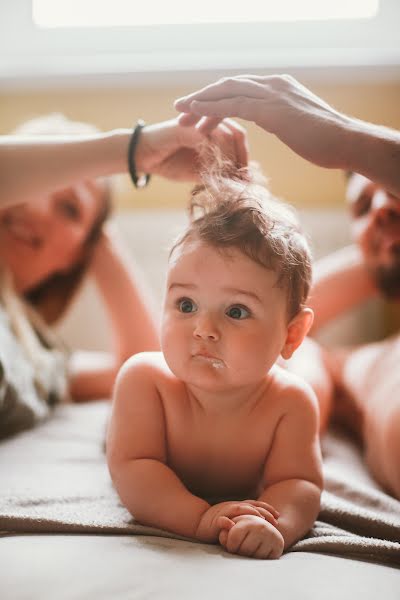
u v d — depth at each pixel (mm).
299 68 1720
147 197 1844
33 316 1304
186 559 605
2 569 579
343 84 1723
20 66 1797
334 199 1782
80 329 1749
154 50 1796
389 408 956
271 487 725
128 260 1448
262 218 727
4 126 1846
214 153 842
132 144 887
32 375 1143
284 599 538
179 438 750
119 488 716
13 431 1090
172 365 704
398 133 724
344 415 1310
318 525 750
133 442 732
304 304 767
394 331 1761
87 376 1415
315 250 1718
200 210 763
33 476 875
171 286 716
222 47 1778
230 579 566
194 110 783
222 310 692
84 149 902
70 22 1819
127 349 1375
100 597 533
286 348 759
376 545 670
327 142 718
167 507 684
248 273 691
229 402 739
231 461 758
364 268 1420
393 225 1240
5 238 1278
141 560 601
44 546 635
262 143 1770
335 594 552
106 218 1402
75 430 1133
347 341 1747
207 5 1783
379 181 697
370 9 1749
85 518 713
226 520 644
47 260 1315
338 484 900
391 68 1700
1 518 694
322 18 1757
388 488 926
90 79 1797
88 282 1729
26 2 1808
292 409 750
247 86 776
